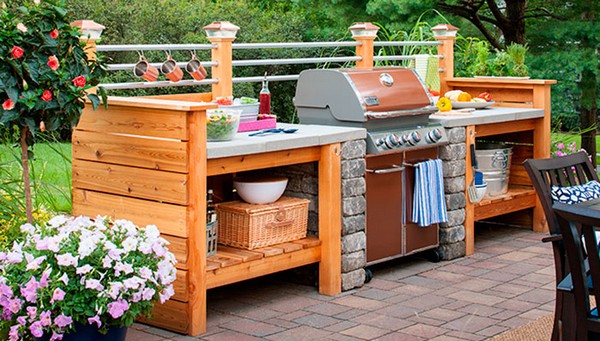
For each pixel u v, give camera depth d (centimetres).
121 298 346
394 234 534
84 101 419
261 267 456
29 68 381
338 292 493
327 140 475
